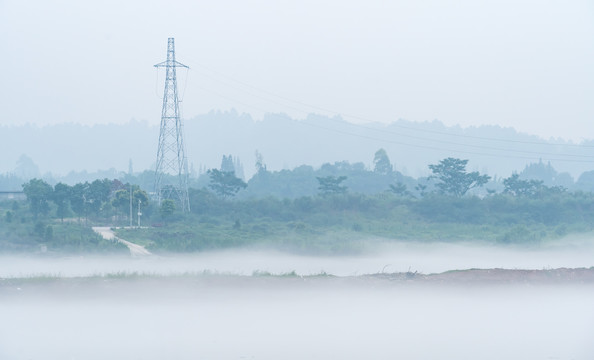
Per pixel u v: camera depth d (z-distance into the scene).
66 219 108.81
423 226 115.50
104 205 111.25
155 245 84.00
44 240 80.25
